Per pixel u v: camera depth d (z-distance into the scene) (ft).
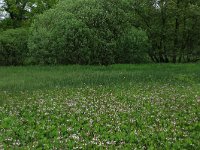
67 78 82.89
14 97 62.49
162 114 47.70
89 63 117.60
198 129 41.78
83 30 113.91
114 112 48.60
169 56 137.08
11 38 139.23
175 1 131.85
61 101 57.31
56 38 118.01
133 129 40.63
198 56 137.28
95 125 42.24
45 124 43.32
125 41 119.44
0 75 94.58
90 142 35.86
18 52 139.33
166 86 70.90
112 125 42.47
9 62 139.85
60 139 37.11
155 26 131.44
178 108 51.52
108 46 115.55
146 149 34.71
